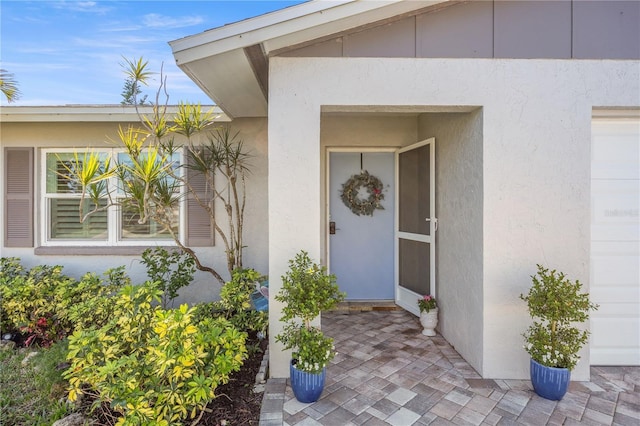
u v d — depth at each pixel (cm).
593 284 301
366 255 482
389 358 315
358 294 482
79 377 209
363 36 277
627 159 301
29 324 347
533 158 277
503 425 221
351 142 455
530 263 278
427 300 369
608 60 277
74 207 455
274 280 278
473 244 295
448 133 346
